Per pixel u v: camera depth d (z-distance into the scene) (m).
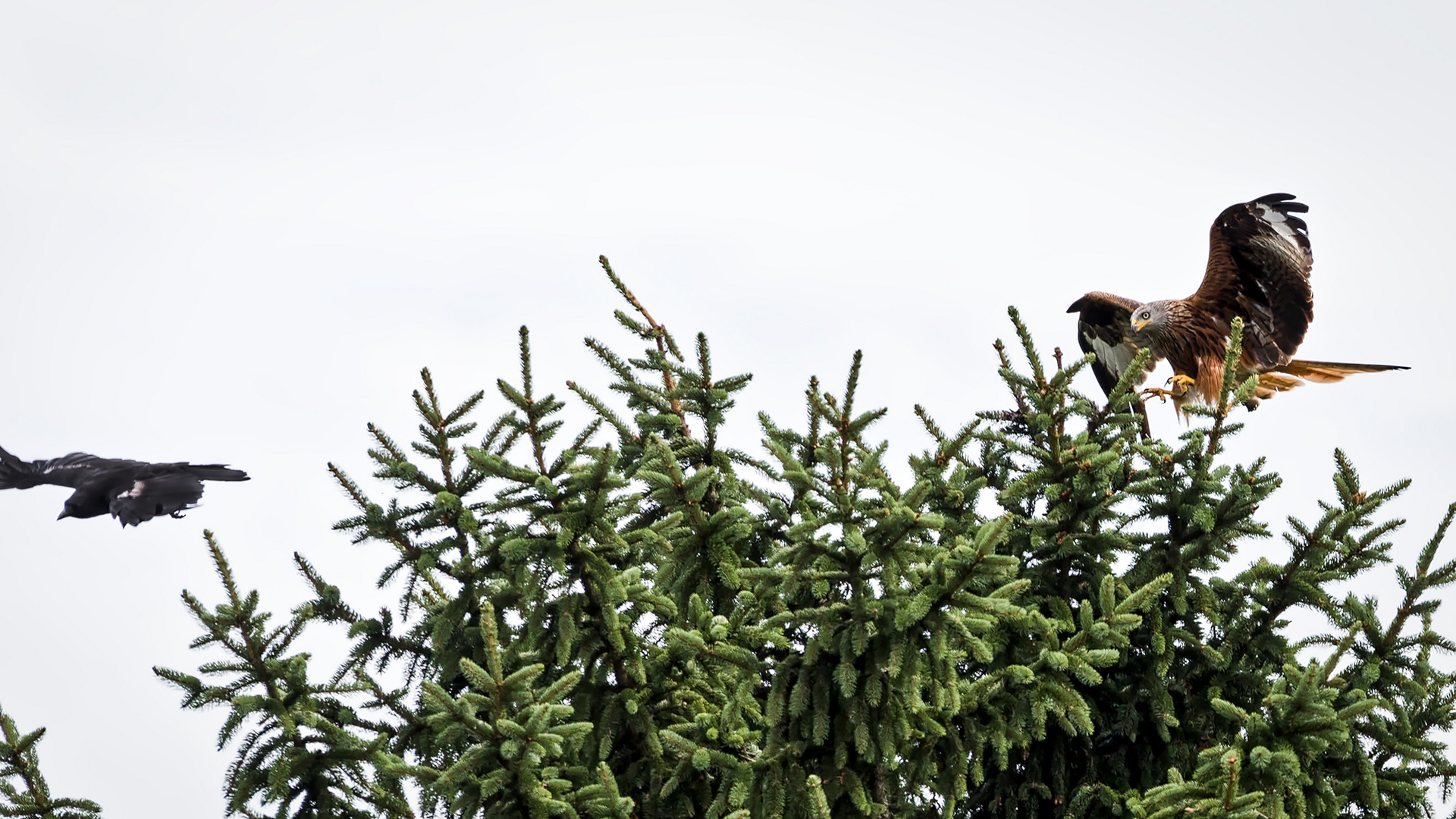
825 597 14.80
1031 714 15.52
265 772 15.48
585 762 16.25
